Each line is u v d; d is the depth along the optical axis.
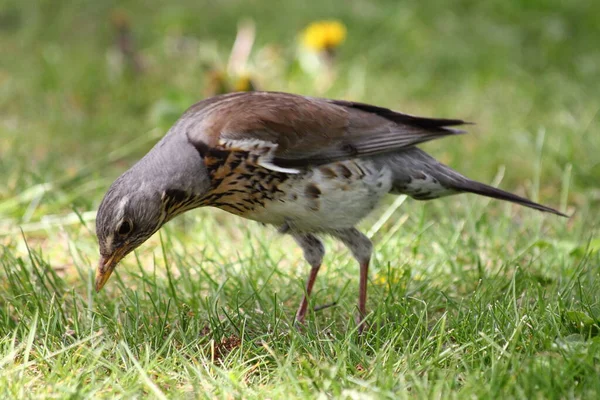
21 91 17.41
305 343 8.34
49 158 14.15
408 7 21.31
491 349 7.99
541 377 7.29
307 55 18.06
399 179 9.69
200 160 8.95
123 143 15.26
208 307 9.20
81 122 15.95
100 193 12.97
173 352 8.40
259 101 9.44
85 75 17.97
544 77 17.97
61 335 8.82
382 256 11.02
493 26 20.34
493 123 15.98
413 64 18.78
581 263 9.99
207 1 22.33
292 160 9.09
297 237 9.78
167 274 9.88
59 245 11.63
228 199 9.22
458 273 10.52
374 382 7.55
